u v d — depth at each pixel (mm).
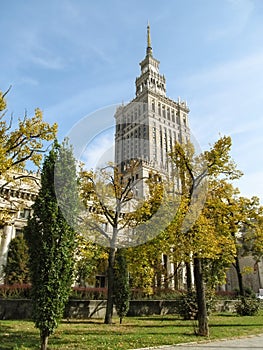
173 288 22844
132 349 7895
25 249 26688
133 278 17047
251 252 29141
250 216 22750
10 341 8711
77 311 16656
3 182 20969
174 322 15031
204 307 10961
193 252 11141
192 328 12500
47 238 7777
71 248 8211
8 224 16922
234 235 22094
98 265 19172
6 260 27219
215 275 21953
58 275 7656
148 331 11516
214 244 11375
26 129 15156
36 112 15539
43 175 8375
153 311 19297
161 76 81250
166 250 12117
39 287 7457
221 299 25500
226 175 13117
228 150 11625
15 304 15156
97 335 10258
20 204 17281
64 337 9625
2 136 15055
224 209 14172
